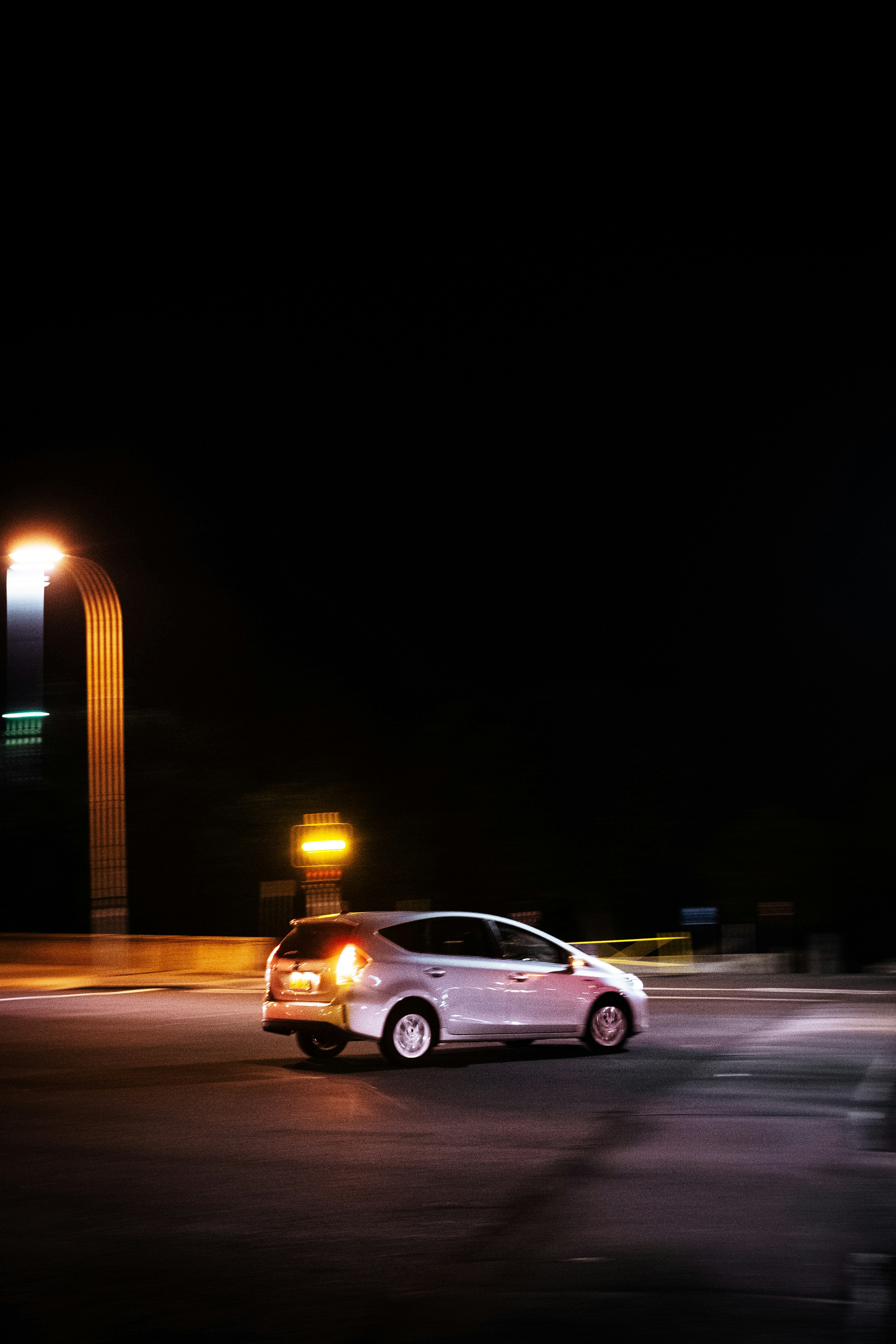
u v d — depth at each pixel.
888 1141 9.50
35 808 45.62
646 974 33.91
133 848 49.28
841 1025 17.73
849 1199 7.71
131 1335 5.43
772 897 49.41
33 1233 7.07
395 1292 5.98
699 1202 7.64
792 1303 5.81
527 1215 7.36
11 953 33.34
